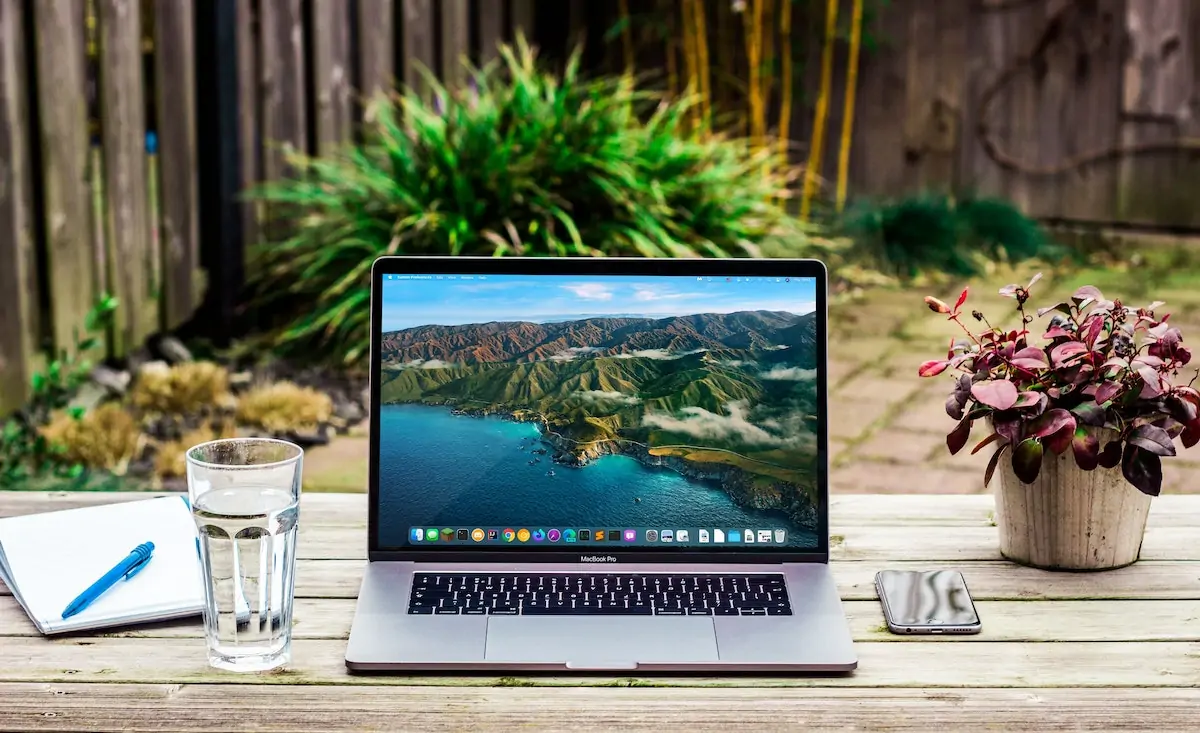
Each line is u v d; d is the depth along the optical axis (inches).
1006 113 269.9
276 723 50.1
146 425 150.6
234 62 181.6
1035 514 63.3
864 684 53.1
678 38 268.4
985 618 59.0
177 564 61.6
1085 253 249.4
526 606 57.6
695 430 61.4
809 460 61.3
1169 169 263.3
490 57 236.1
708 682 53.3
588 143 186.1
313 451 147.5
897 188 276.8
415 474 61.1
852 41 257.6
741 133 271.3
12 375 145.4
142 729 49.7
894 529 69.6
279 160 193.6
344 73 203.6
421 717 50.5
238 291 186.7
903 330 196.1
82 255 157.3
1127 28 260.8
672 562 60.9
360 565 64.6
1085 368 61.7
